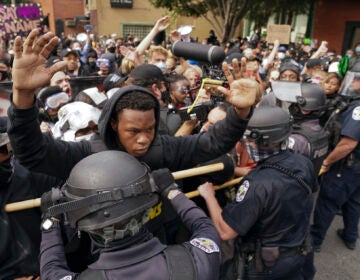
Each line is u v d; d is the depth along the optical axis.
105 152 1.13
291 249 1.86
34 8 7.93
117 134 1.42
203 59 1.91
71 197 1.04
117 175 1.02
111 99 1.37
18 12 7.72
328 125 3.04
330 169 3.09
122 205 0.99
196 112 2.14
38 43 1.19
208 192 1.97
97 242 1.09
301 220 1.89
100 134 1.43
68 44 11.61
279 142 1.85
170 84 3.13
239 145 2.44
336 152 2.91
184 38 4.10
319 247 3.30
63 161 1.42
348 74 3.07
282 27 7.96
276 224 1.80
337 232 3.62
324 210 3.18
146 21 20.89
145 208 1.04
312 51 11.96
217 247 1.17
